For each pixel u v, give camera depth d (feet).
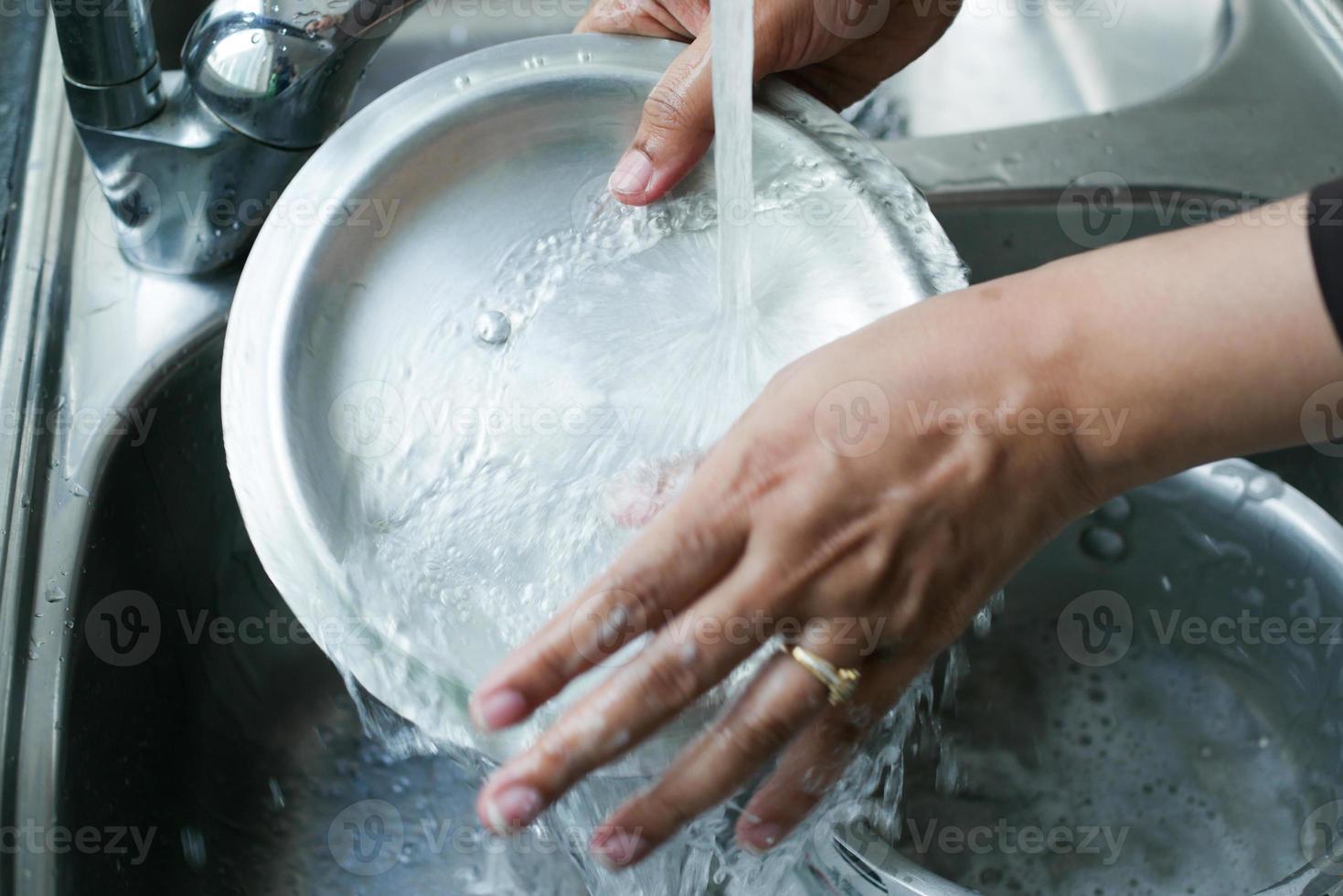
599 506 1.61
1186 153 2.55
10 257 2.21
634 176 1.85
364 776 2.24
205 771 2.13
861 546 1.31
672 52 1.91
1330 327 1.21
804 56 1.98
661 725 1.28
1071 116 2.68
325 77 1.97
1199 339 1.25
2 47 2.61
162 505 2.13
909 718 1.63
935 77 3.24
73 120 2.04
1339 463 2.46
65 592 1.82
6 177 2.36
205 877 2.04
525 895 2.09
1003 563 1.39
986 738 2.28
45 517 1.90
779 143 1.86
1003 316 1.32
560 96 1.88
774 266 1.83
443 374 1.76
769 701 1.31
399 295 1.79
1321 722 2.17
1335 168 2.53
